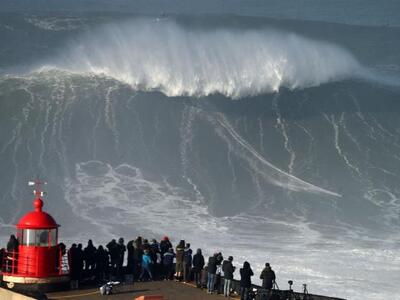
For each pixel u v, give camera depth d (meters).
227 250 91.00
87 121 130.62
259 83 148.00
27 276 60.16
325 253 91.69
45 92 137.12
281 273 83.94
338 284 81.75
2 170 114.81
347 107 145.88
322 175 122.88
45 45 181.38
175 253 69.94
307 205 111.19
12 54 173.88
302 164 125.81
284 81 150.00
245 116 139.25
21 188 109.62
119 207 104.50
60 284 61.38
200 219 102.88
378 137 136.75
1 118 129.50
